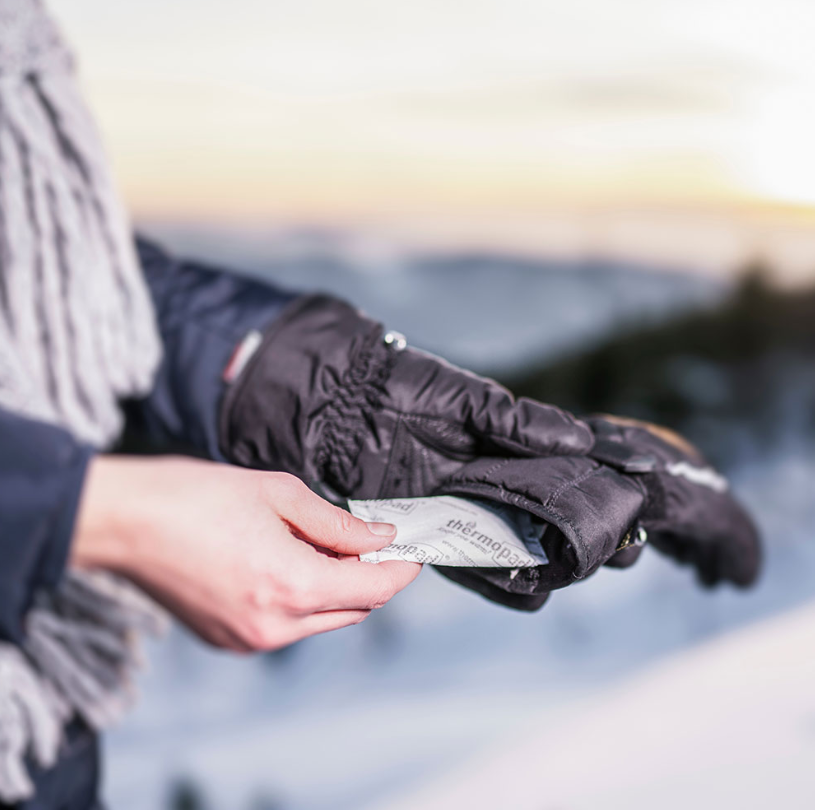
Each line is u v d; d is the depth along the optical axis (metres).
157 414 0.76
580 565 0.63
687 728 1.25
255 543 0.57
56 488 0.56
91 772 0.78
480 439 0.70
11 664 0.70
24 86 0.71
